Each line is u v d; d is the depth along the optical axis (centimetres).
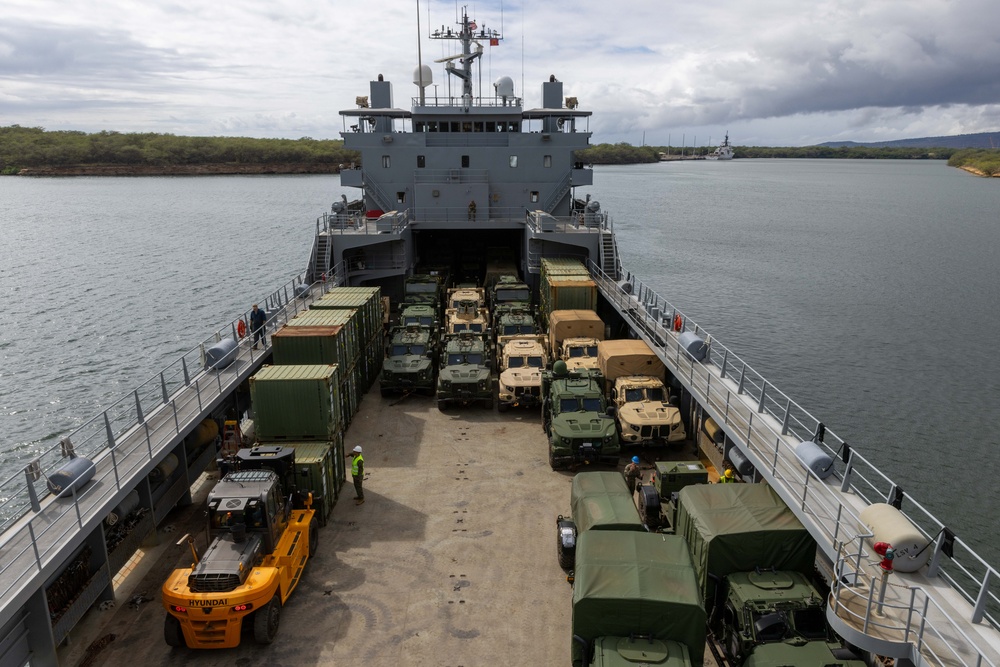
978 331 5919
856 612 1210
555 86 4759
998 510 3114
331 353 2486
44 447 3728
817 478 1655
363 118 4891
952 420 4044
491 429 2739
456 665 1482
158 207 16225
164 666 1480
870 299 7144
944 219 14450
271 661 1491
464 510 2112
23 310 6425
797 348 5434
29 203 17212
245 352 2734
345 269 4084
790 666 1268
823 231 12581
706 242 11162
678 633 1287
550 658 1503
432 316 3553
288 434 2100
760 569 1510
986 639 1125
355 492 2216
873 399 4359
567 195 4700
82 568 1567
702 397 2245
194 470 2205
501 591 1725
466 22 4819
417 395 3125
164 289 7344
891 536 1279
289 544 1650
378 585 1748
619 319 3916
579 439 2306
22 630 1351
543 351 3098
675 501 1811
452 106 4575
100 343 5453
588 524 1669
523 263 4897
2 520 3038
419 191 4541
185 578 1499
